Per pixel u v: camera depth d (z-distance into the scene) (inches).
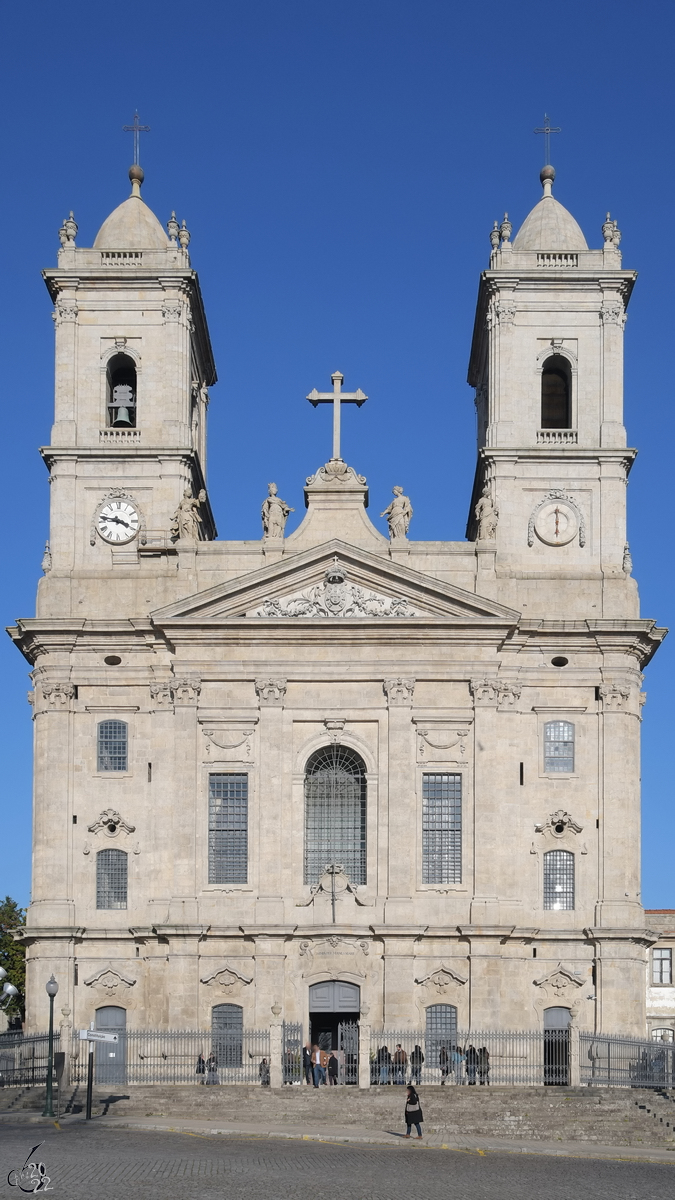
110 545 3292.3
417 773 3169.3
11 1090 2773.1
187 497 3292.3
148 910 3129.9
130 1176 1803.6
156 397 3329.2
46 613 3243.1
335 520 3262.8
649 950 4057.6
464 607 3181.6
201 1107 2600.9
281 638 3193.9
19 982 4655.5
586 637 3216.0
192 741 3171.8
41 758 3201.3
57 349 3346.5
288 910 3115.2
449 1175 1935.3
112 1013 3117.6
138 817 3184.1
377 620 3169.3
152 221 3462.1
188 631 3191.4
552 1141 2389.3
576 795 3184.1
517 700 3198.8
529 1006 3107.8
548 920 3142.2
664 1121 2469.2
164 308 3351.4
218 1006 3090.6
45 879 3147.1
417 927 3083.2
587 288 3344.0
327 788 3203.7
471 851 3142.2
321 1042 3137.3
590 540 3282.5
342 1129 2420.0
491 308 3348.9
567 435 3309.5
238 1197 1670.8
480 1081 2952.8
